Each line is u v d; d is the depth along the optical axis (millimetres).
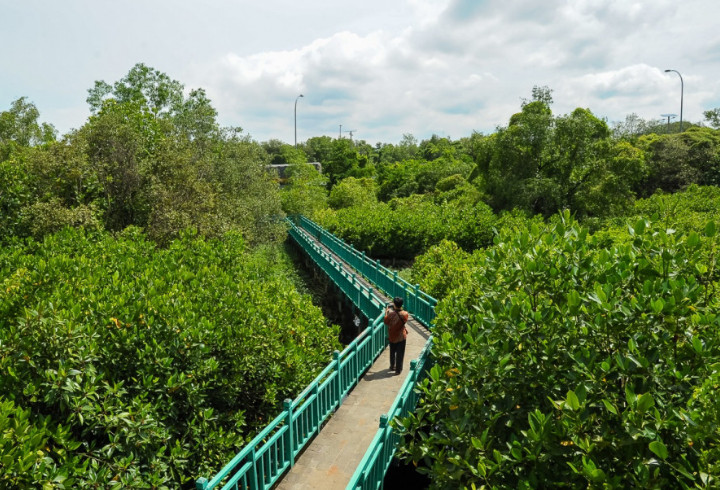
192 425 6539
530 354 4031
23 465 4074
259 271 13172
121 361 6590
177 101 27438
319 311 10883
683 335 3645
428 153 86188
